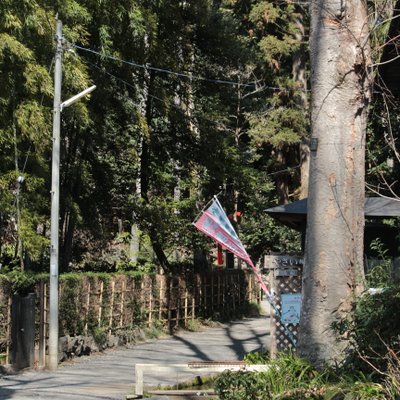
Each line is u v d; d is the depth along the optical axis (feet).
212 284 98.22
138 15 71.26
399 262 42.96
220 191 101.35
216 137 91.66
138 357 62.64
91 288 65.92
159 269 103.91
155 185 93.25
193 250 97.30
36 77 57.67
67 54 61.82
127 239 94.84
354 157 34.58
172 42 86.17
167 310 84.28
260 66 116.37
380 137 61.57
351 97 34.58
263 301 127.85
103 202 86.43
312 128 35.06
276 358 35.27
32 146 62.18
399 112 51.96
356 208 34.50
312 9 35.32
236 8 119.75
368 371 29.73
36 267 79.15
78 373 52.49
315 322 33.91
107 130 82.79
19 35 57.93
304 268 34.88
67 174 76.74
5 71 57.21
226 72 96.48
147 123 86.22
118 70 77.30
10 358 52.31
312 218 34.60
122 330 71.77
